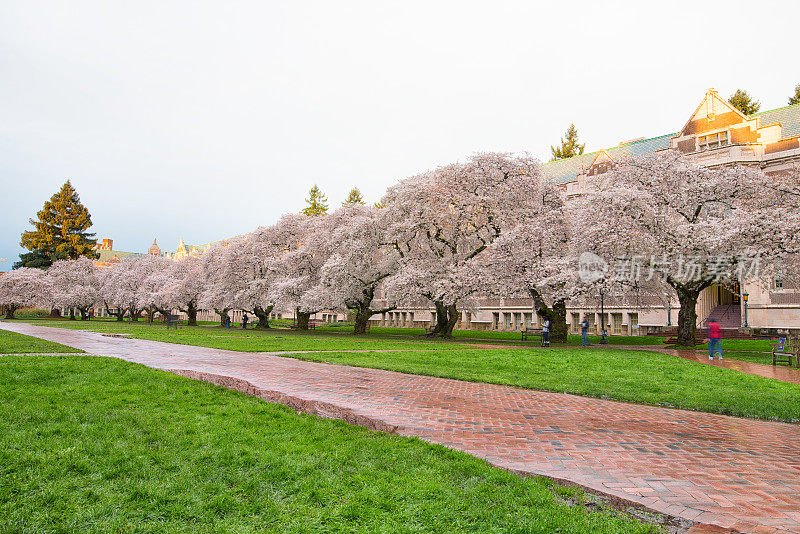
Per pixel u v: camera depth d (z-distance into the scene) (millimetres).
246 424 7223
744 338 31875
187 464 5391
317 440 6508
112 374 11078
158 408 8055
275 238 48250
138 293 61406
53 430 6480
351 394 10000
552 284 25281
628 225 23312
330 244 37344
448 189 30172
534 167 30547
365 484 4934
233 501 4480
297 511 4316
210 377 11156
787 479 5504
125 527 3955
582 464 5941
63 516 4125
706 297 38875
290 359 16375
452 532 3984
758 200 25922
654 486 5211
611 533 3984
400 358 17234
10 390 8992
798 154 34344
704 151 38406
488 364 16422
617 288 24062
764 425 8398
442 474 5344
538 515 4305
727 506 4695
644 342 29828
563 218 28234
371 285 37844
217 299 49062
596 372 14758
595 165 46781
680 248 23609
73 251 88125
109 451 5719
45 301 71750
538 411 9133
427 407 9062
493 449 6496
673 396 10789
